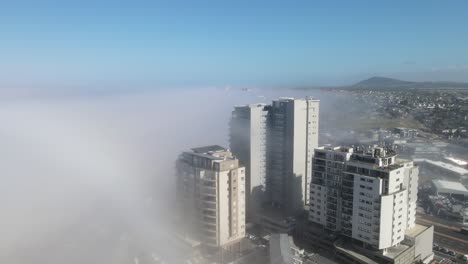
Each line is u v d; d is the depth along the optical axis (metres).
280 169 185.25
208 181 146.00
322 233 154.12
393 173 133.25
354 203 140.62
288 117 179.62
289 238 145.50
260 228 173.62
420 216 193.25
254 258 139.12
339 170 147.75
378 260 133.88
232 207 150.12
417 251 141.62
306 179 187.25
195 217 153.12
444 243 163.62
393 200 133.50
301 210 184.50
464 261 148.25
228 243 150.50
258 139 184.75
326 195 152.75
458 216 186.25
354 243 143.00
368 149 150.88
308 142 185.12
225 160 148.12
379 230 133.38
